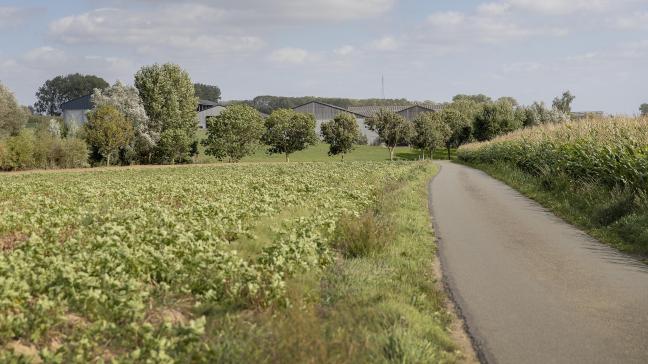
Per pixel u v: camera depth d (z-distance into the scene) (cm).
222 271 834
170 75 7994
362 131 14138
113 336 650
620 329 727
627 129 2242
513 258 1152
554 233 1454
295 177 3212
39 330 644
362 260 1044
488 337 702
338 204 1716
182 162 7756
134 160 7344
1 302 680
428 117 10675
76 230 1262
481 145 6638
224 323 683
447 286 938
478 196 2420
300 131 9056
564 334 710
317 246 1040
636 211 1484
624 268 1066
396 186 2594
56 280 771
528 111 11988
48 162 5800
